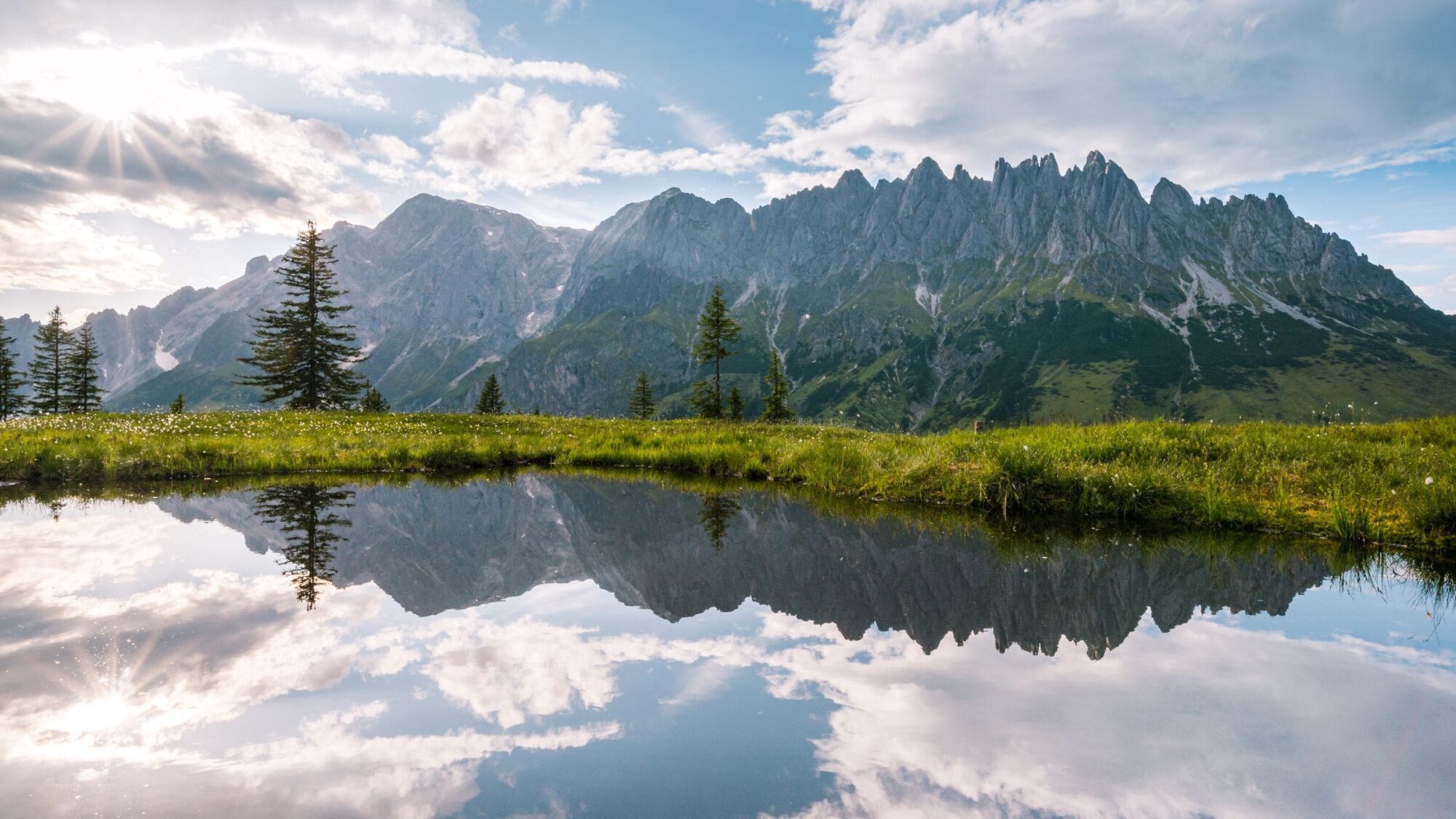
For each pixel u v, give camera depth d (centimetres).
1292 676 466
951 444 1531
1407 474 1109
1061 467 1189
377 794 298
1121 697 428
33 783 307
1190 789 315
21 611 588
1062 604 651
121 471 1582
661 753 344
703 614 615
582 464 1948
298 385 5328
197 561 803
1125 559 832
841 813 285
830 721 389
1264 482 1155
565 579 754
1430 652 515
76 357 8056
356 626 566
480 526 1077
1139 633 562
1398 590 694
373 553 874
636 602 659
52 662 464
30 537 931
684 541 962
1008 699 425
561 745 353
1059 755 347
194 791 301
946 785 315
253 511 1195
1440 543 849
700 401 6800
